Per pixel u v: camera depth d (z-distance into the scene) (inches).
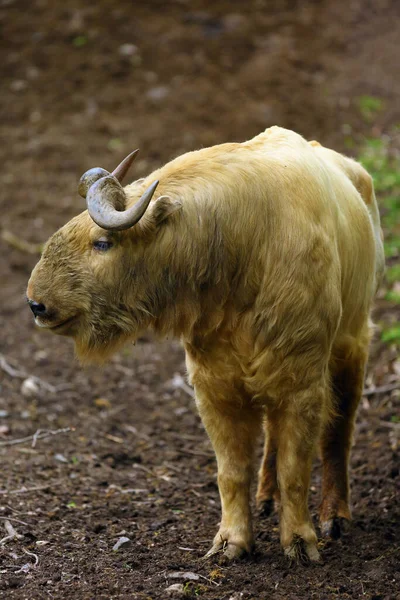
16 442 668.1
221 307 435.2
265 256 429.4
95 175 430.6
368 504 563.2
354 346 514.3
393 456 628.1
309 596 419.5
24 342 876.6
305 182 442.3
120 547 488.1
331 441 531.8
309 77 1389.0
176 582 434.6
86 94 1360.7
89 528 521.7
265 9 1550.2
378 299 877.2
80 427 716.7
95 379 811.4
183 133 1256.2
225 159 442.6
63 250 433.4
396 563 460.1
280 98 1331.2
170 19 1512.1
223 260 429.4
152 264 430.3
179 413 751.1
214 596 421.1
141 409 760.3
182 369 832.3
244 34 1480.1
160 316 442.9
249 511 474.6
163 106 1323.8
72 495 580.7
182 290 435.2
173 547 493.4
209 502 581.3
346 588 429.4
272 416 459.5
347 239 475.8
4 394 772.0
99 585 429.4
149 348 874.1
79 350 450.9
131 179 1152.2
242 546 465.7
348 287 485.1
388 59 1429.6
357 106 1317.7
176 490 604.1
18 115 1328.7
